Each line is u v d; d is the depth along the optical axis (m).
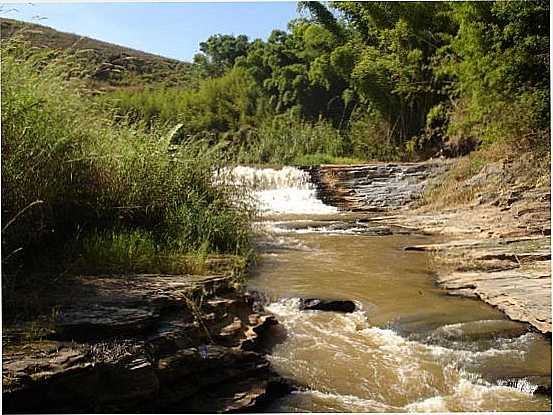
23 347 2.99
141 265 4.84
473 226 9.45
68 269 4.34
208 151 7.26
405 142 19.64
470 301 5.54
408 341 4.50
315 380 3.91
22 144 4.18
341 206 14.33
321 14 23.58
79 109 5.15
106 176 5.37
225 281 4.80
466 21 14.17
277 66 27.88
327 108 25.41
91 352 3.04
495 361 4.13
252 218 8.33
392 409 3.57
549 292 5.29
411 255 7.68
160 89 22.19
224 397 3.45
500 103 12.50
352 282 6.11
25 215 4.23
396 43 19.47
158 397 3.19
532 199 9.86
